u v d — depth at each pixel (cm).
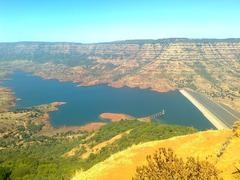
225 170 2647
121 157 3522
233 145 3156
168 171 2055
